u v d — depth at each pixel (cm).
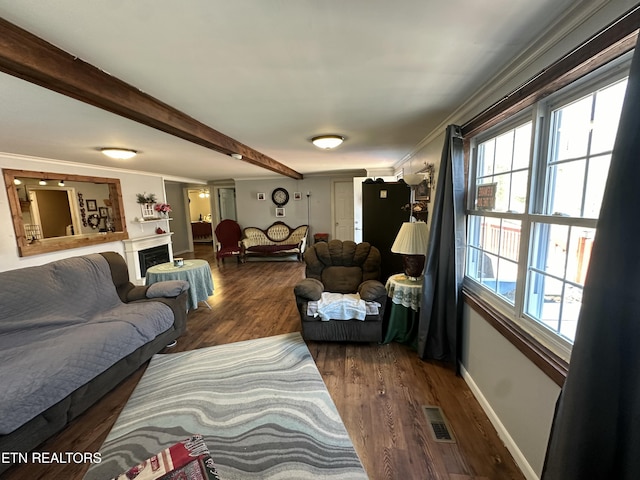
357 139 309
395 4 96
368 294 256
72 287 247
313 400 192
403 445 155
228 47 122
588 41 96
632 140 74
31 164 349
